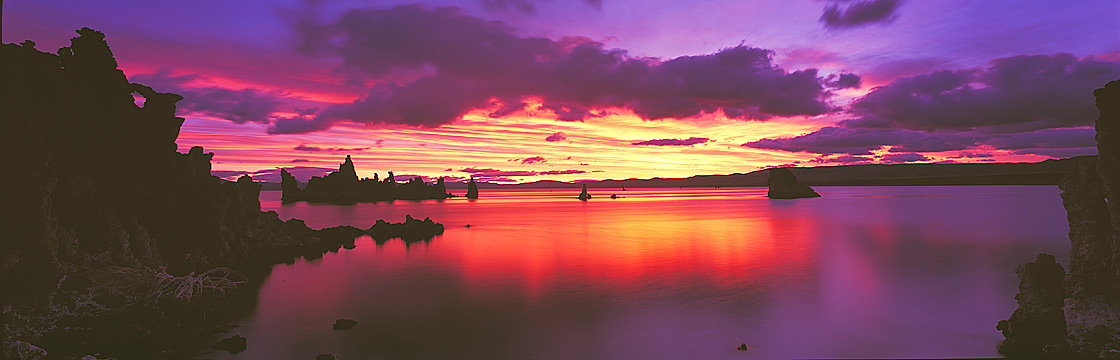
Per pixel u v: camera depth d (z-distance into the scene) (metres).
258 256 51.00
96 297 29.83
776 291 38.19
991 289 38.19
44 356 21.81
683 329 28.64
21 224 28.22
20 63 32.81
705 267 49.34
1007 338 24.66
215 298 33.31
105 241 34.03
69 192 33.69
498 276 44.59
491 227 100.31
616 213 153.38
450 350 25.16
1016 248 61.50
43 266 28.48
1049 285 23.86
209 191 44.25
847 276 44.12
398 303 34.31
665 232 88.06
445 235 82.81
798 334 27.62
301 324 29.30
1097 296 21.55
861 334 27.58
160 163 41.62
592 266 50.22
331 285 40.38
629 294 37.34
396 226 85.25
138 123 40.91
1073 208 23.03
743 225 101.31
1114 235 20.95
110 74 40.00
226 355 23.94
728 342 26.39
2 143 28.62
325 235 71.38
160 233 40.28
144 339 25.16
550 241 73.25
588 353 24.78
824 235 79.75
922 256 55.84
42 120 34.09
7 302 26.08
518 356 24.33
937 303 34.06
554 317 30.98
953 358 23.52
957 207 152.50
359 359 23.77
